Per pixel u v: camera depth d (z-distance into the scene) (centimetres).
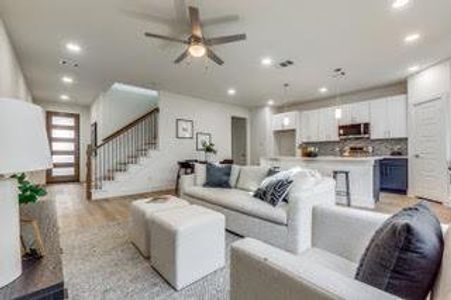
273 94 701
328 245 154
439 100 463
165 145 657
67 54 413
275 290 88
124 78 545
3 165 72
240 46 385
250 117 898
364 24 321
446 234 90
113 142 657
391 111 591
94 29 334
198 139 733
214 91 662
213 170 391
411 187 530
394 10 290
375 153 654
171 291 185
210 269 208
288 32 342
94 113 774
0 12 291
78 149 855
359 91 673
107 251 255
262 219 262
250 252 99
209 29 333
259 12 295
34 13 294
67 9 288
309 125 766
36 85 601
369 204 438
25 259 99
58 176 820
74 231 315
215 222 212
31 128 81
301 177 266
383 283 82
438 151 466
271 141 857
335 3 278
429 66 480
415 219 88
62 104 830
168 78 548
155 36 311
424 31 341
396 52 411
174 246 186
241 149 921
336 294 71
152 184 629
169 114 669
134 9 290
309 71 504
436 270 80
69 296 179
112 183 560
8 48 347
